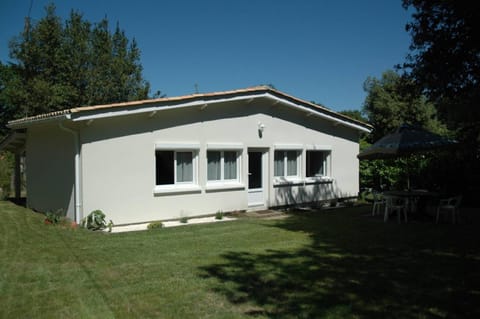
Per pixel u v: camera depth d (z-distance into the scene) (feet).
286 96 47.96
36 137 44.96
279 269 20.84
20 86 83.25
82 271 20.22
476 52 29.30
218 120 42.27
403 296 16.85
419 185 55.88
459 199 37.42
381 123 117.39
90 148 33.42
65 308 15.38
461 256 23.98
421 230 33.42
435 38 30.37
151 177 37.09
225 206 43.47
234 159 45.24
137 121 35.99
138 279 18.95
